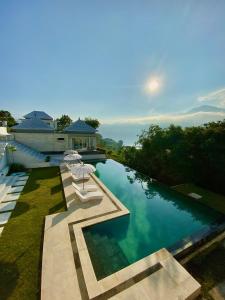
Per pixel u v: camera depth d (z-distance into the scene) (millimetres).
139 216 9688
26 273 5285
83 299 4488
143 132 20109
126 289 4719
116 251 6824
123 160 23641
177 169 14805
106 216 8578
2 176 14273
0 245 6473
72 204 9766
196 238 7168
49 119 38250
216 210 9945
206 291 4961
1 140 22641
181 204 11430
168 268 5461
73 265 5566
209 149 12156
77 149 27484
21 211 9055
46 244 6484
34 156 19531
